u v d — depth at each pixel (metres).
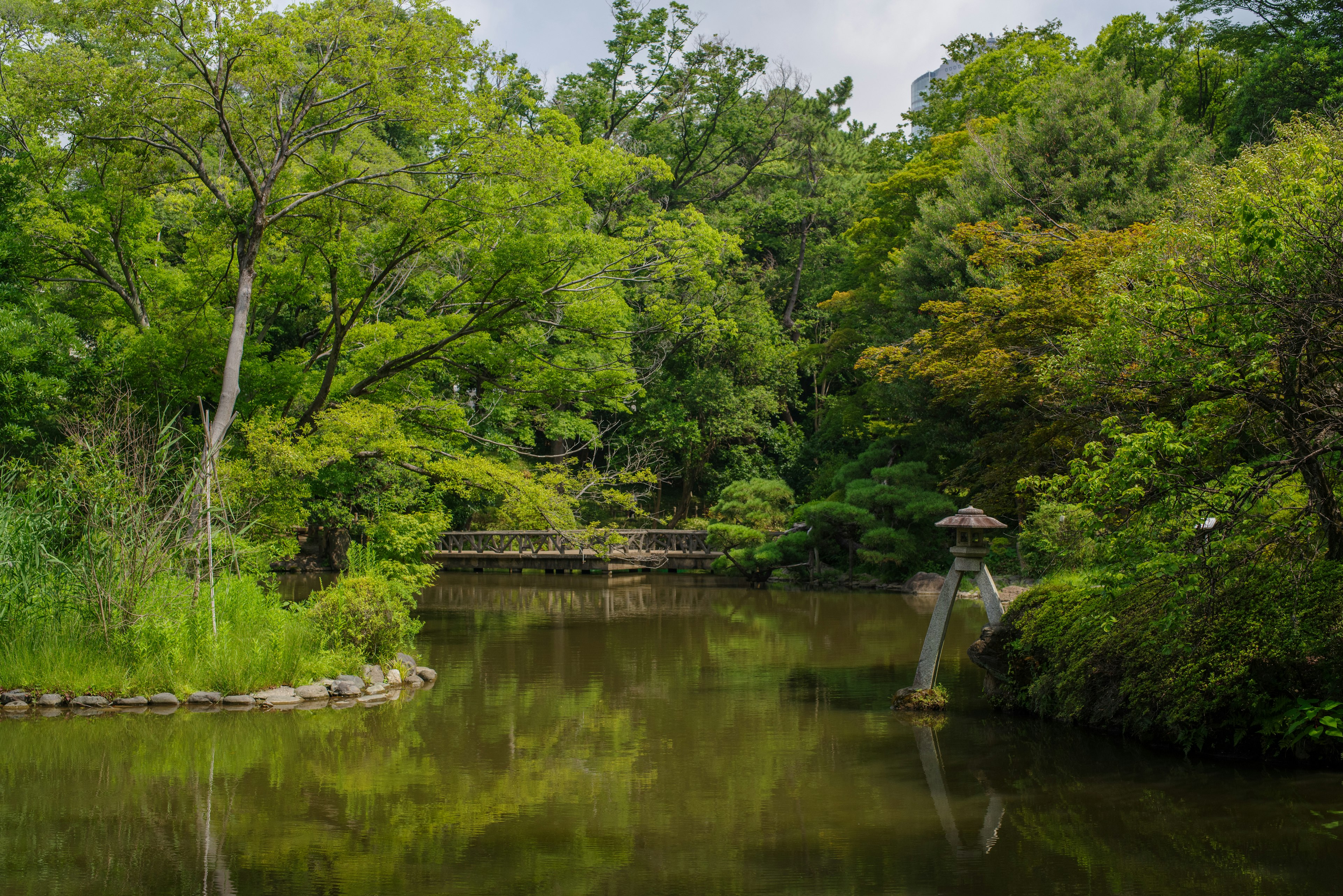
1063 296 13.33
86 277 14.41
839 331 26.56
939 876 4.64
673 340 27.75
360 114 12.47
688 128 31.91
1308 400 6.66
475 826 5.41
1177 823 5.42
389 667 10.17
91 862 4.82
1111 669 7.85
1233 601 7.03
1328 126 8.07
